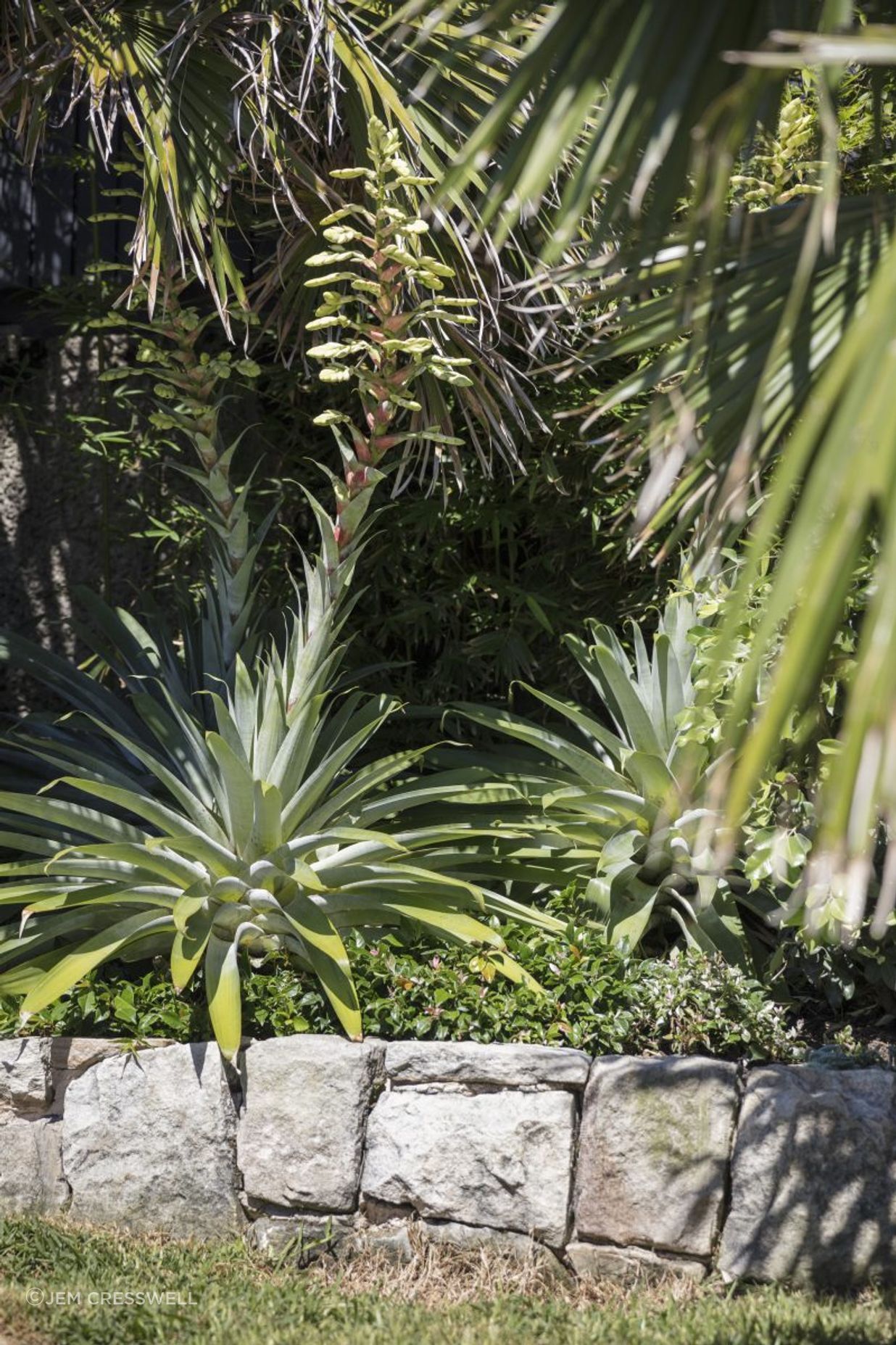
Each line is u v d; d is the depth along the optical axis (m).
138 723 4.39
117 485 5.89
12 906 4.09
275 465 5.51
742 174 3.12
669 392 2.12
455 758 4.43
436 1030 3.34
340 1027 3.41
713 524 2.14
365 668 4.46
